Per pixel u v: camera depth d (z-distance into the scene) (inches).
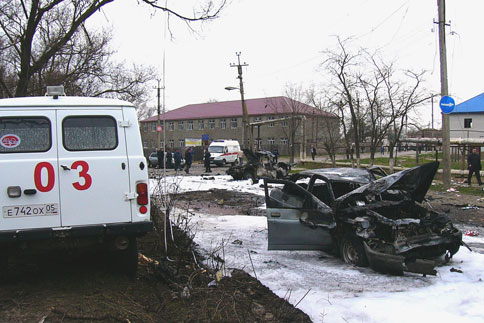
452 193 606.9
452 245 256.8
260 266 262.2
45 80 564.7
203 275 235.1
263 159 856.9
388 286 220.1
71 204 194.7
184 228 339.3
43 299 186.4
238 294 206.8
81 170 196.7
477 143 784.3
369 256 245.6
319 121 1846.7
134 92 701.9
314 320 178.1
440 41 642.8
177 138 2957.7
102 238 199.8
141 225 202.1
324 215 268.5
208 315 175.6
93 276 225.8
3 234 184.1
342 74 811.4
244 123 1494.8
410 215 278.1
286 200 297.3
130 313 174.7
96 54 593.9
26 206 189.6
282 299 201.5
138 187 204.2
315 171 318.7
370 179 299.7
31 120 195.2
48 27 527.8
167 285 217.3
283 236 280.7
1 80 471.5
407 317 175.9
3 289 201.5
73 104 200.7
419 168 264.2
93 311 172.7
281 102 2076.8
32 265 247.3
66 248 197.6
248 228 380.8
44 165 192.5
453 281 225.6
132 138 206.8
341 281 230.1
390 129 886.4
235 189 713.0
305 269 255.0
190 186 751.7
